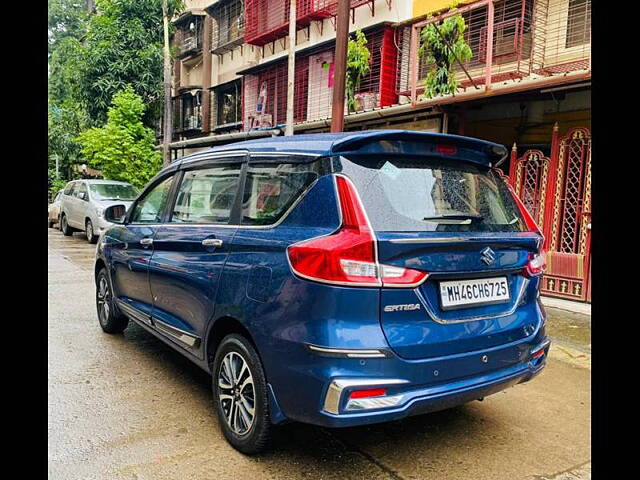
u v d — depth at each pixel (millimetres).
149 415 3551
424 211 2803
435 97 8883
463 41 8719
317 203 2766
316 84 15328
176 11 21016
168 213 4215
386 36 12297
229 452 3078
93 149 17156
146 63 19844
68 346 5035
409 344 2568
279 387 2742
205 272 3352
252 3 18391
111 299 5262
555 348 5234
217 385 3242
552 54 8859
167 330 3959
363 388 2467
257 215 3143
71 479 2762
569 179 7008
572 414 3750
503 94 7887
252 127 18141
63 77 24328
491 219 3145
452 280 2777
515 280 3152
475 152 3256
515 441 3318
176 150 23625
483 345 2857
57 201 17594
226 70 22016
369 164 2822
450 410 3783
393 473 2904
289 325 2658
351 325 2512
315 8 15211
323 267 2547
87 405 3689
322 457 3049
